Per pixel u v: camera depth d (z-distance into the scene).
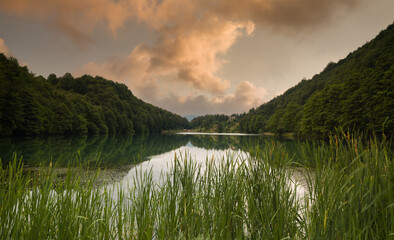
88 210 1.75
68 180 1.64
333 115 28.78
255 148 2.20
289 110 55.59
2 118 29.86
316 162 1.67
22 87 36.25
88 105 60.16
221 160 2.34
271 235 1.58
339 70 74.44
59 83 87.38
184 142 37.94
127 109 91.06
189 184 2.29
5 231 1.46
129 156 15.88
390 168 1.42
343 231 1.28
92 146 24.17
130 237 1.84
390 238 1.15
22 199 1.58
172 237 1.72
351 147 1.77
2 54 45.97
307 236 1.50
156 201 2.31
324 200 1.50
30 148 18.92
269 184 1.92
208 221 1.94
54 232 1.59
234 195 2.06
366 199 1.40
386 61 25.78
